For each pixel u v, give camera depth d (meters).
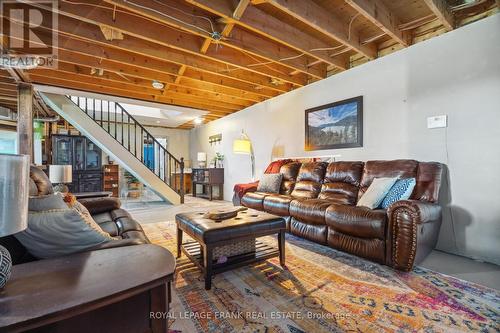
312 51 3.19
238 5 2.26
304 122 4.39
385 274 2.04
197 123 7.88
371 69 3.37
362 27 3.03
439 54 2.72
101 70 3.77
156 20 2.59
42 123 6.57
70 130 6.75
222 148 6.92
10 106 5.95
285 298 1.70
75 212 1.17
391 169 2.80
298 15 2.40
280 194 3.79
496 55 2.34
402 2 2.60
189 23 2.54
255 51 3.13
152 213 4.77
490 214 2.37
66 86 4.30
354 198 3.03
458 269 2.16
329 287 1.84
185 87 4.50
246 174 5.93
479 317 1.47
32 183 1.75
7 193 0.68
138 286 0.72
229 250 2.14
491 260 2.35
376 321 1.44
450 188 2.64
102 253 0.94
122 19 2.57
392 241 2.12
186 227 2.18
